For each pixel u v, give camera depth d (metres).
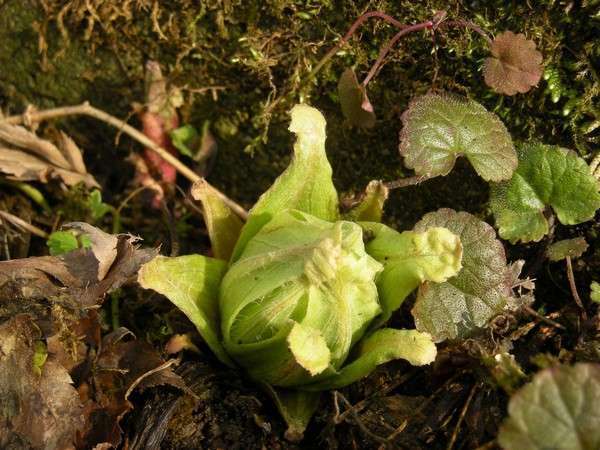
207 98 0.29
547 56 0.24
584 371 0.17
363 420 0.22
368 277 0.20
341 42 0.25
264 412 0.23
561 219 0.23
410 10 0.24
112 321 0.27
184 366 0.23
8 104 0.31
